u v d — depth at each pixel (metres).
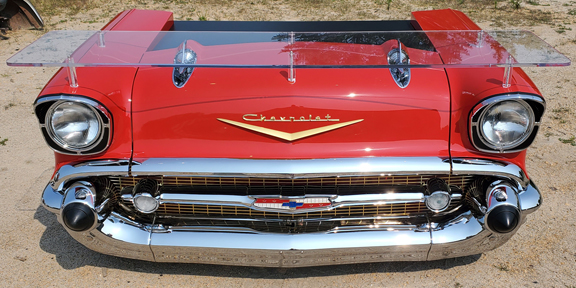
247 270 2.79
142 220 2.49
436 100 2.39
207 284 2.68
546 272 2.75
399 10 9.54
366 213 2.48
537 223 3.19
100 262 2.84
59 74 2.43
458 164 2.33
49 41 2.54
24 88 5.58
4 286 2.64
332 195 2.38
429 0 10.45
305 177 2.30
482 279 2.70
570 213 3.29
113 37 2.74
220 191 2.39
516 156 2.42
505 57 2.26
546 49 2.38
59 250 2.94
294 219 2.46
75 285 2.66
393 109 2.37
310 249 2.37
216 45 2.68
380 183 2.42
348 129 2.37
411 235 2.41
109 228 2.40
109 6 9.84
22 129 4.59
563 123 4.67
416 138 2.39
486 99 2.25
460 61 2.31
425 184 2.42
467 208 2.51
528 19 8.80
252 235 2.40
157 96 2.39
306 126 2.36
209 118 2.36
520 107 2.26
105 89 2.32
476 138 2.32
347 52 2.49
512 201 2.35
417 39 2.67
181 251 2.42
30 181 3.71
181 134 2.38
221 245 2.39
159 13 3.65
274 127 2.36
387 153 2.37
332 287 2.66
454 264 2.82
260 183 2.39
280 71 2.48
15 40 7.48
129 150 2.38
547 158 4.04
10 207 3.37
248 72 2.47
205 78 2.44
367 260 2.49
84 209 2.32
